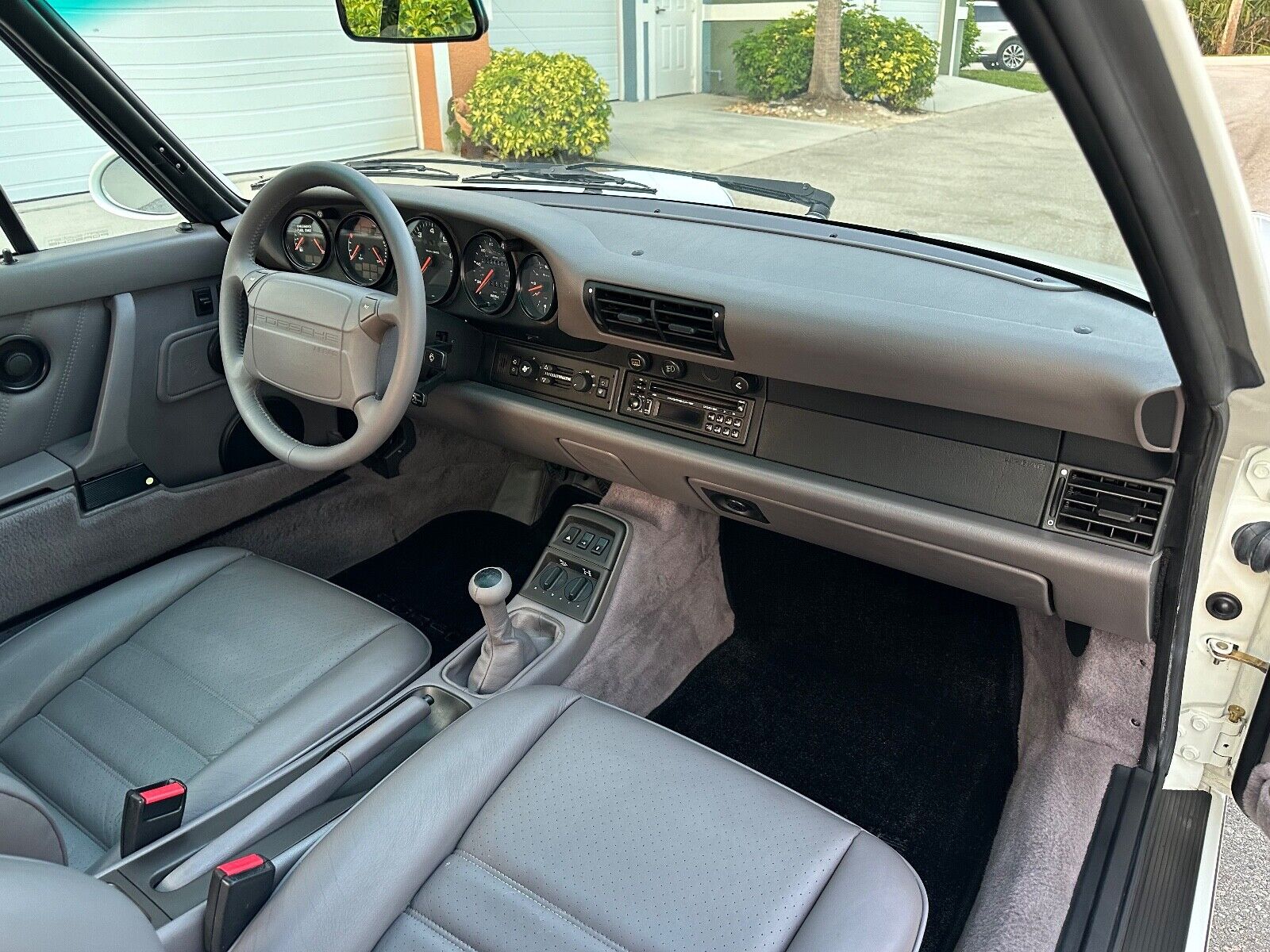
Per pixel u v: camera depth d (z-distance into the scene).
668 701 2.08
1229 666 1.38
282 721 1.45
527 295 1.82
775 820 1.20
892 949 1.03
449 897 1.12
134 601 1.69
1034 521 1.41
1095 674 1.64
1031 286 1.46
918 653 2.07
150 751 1.43
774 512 1.75
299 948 1.02
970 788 1.83
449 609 2.38
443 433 2.56
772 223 1.81
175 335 2.09
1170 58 0.67
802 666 2.14
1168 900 1.37
